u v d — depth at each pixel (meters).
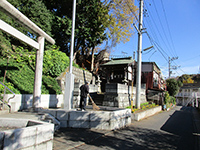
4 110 6.28
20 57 10.58
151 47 12.20
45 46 12.84
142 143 5.54
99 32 17.91
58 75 12.30
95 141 5.34
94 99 12.96
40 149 3.71
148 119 11.43
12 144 3.12
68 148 4.41
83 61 24.52
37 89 7.20
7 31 5.44
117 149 4.75
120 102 11.27
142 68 24.52
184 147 5.43
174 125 9.73
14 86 8.09
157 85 25.88
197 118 14.33
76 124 6.68
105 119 6.78
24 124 4.80
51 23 14.63
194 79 62.09
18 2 11.03
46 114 6.39
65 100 7.74
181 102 47.75
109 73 18.48
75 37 17.58
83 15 16.55
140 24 12.79
